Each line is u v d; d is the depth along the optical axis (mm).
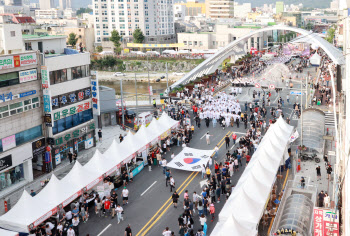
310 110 48938
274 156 38031
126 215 33688
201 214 32062
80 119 49250
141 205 35344
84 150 50469
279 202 33812
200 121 60719
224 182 36594
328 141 50625
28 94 41031
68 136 46156
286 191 34219
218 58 103688
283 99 72125
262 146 39375
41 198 30859
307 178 39500
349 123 21625
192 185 38812
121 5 185375
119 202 36125
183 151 45094
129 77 143875
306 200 30016
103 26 191125
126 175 39688
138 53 164500
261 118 58344
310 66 106938
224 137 53000
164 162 41125
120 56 165375
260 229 30672
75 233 30328
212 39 173625
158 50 186500
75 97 47781
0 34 40531
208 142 50344
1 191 38500
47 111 43031
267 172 33750
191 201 33188
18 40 42000
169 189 38344
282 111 64562
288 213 28406
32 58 41250
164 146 46969
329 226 24000
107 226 32062
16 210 28891
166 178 38906
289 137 43812
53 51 49969
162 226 31719
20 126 40406
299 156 44844
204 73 98938
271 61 111312
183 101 71062
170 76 140875
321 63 105438
